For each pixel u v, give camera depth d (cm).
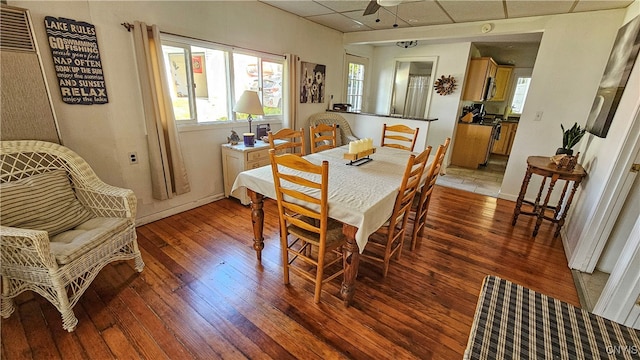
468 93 520
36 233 136
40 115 190
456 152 553
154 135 255
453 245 256
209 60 309
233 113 342
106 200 194
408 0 292
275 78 388
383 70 585
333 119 465
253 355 143
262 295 186
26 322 158
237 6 309
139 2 235
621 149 194
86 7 208
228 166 329
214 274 205
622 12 276
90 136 225
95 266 169
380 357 145
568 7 286
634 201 203
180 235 257
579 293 198
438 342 155
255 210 205
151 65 243
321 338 155
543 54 323
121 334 153
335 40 467
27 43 180
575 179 249
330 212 155
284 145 243
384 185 183
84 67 212
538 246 259
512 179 369
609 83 256
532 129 344
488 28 357
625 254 157
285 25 371
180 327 158
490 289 123
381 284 200
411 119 418
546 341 98
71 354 141
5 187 163
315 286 187
